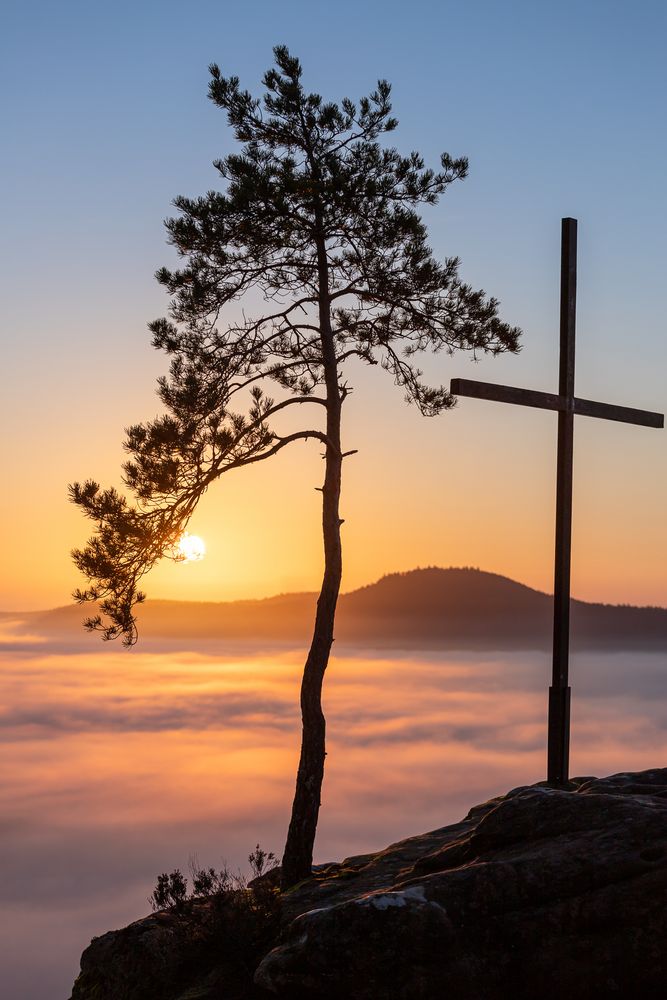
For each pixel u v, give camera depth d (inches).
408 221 525.0
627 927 285.1
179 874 391.5
